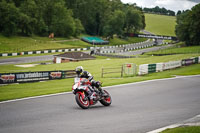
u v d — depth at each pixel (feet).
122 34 581.53
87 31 592.19
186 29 436.76
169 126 31.48
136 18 616.80
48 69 180.65
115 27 539.29
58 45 383.65
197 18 421.18
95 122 34.63
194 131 27.50
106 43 492.13
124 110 43.57
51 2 483.10
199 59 182.70
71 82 112.06
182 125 31.17
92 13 589.73
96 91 46.19
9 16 385.70
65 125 33.01
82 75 44.96
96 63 204.33
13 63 231.50
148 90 69.67
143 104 49.90
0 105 48.19
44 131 30.32
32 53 301.63
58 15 482.69
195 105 48.11
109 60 225.76
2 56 272.51
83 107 43.73
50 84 106.11
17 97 57.36
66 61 249.34
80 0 590.55
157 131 29.53
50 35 454.81
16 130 30.83
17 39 380.17
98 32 591.78
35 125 33.17
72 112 41.42
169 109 44.45
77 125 33.04
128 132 29.99
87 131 30.30
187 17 448.65
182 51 331.98
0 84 105.40
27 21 410.72
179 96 60.23
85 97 44.06
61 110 43.09
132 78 106.83
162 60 216.33
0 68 192.65
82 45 414.00
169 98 57.36
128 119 36.58
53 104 48.98
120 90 69.15
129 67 129.18
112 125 33.12
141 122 34.76
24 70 178.60
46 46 361.71
